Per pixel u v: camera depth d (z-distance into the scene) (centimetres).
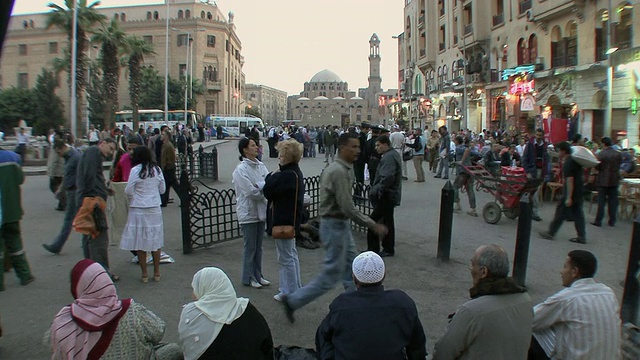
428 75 4581
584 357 324
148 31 7538
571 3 2173
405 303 316
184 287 632
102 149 647
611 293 339
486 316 305
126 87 7738
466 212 1182
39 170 2102
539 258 781
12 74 7838
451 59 3934
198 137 4606
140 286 634
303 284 650
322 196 527
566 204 874
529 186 1025
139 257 645
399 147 1692
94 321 304
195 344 314
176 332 496
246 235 630
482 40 3228
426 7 4325
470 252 816
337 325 311
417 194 1466
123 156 855
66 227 786
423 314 556
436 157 2094
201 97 7619
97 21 3516
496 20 3148
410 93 5153
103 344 303
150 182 633
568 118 2347
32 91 5881
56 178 1168
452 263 754
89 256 648
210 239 884
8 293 608
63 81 7512
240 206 629
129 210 636
